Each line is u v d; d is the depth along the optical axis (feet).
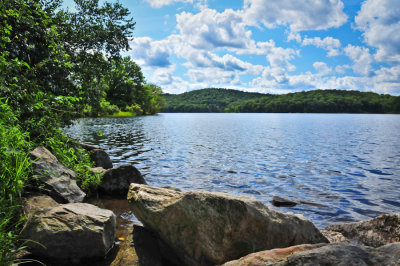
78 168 24.52
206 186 28.76
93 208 14.61
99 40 42.37
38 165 17.71
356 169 38.86
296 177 33.65
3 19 24.25
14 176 13.69
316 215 21.06
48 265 11.82
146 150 53.06
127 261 11.75
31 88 23.38
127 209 20.51
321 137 88.99
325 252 7.39
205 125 156.46
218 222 11.89
